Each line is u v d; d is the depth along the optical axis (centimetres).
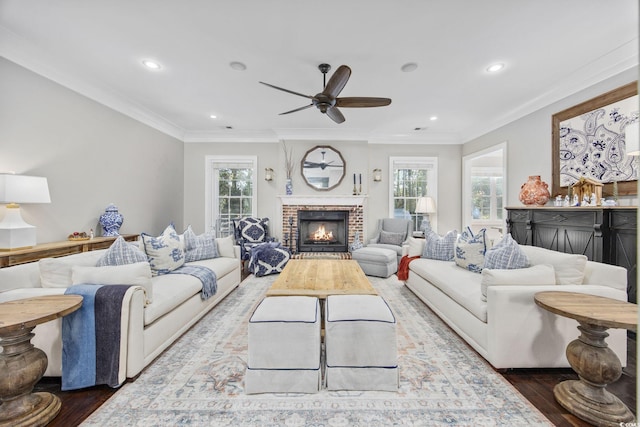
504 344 178
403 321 268
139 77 306
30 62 256
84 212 319
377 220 573
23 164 255
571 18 208
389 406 150
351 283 233
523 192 341
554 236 301
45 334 166
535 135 371
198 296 262
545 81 315
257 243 495
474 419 140
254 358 161
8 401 136
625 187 258
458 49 251
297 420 140
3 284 172
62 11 203
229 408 148
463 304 221
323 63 276
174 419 140
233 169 566
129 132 394
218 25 218
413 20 212
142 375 178
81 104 314
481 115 432
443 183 573
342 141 547
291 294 206
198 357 200
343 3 194
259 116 446
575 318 138
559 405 150
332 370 164
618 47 248
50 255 254
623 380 171
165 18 210
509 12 202
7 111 242
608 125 272
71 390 162
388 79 311
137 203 412
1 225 225
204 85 327
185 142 551
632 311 141
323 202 542
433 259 347
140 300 178
